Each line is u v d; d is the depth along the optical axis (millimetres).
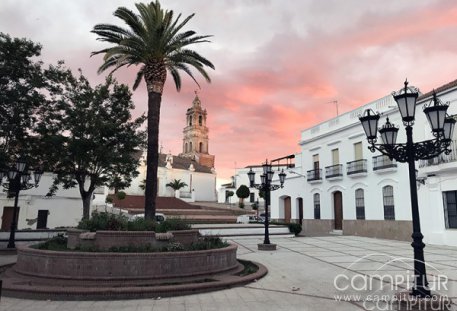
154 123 13328
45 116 16203
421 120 18531
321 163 27734
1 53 14211
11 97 14094
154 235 9156
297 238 21719
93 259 7723
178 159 71625
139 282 7621
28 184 15742
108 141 17562
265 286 8117
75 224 25812
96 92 17391
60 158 16469
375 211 22016
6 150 14898
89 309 6199
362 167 22984
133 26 13641
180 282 7816
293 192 31234
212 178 72062
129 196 51062
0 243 16484
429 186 17984
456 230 16562
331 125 26703
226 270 9141
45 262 7914
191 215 40719
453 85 16641
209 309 6277
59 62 16781
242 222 32781
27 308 6223
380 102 21875
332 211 26297
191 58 15086
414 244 6547
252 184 16531
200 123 82562
